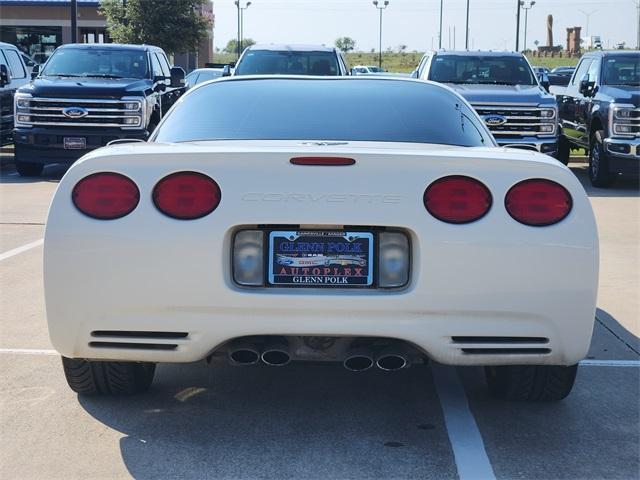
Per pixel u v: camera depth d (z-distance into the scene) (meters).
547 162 3.79
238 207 3.69
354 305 3.67
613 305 6.71
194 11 41.31
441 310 3.69
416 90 4.98
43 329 5.84
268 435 4.09
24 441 3.99
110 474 3.66
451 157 3.72
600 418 4.35
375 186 3.70
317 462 3.80
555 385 4.32
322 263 3.73
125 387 4.43
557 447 3.98
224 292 3.67
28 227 9.84
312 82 5.05
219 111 4.71
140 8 39.78
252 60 14.99
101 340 3.78
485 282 3.69
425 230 3.68
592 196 13.48
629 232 10.10
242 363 3.90
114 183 3.73
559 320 3.76
